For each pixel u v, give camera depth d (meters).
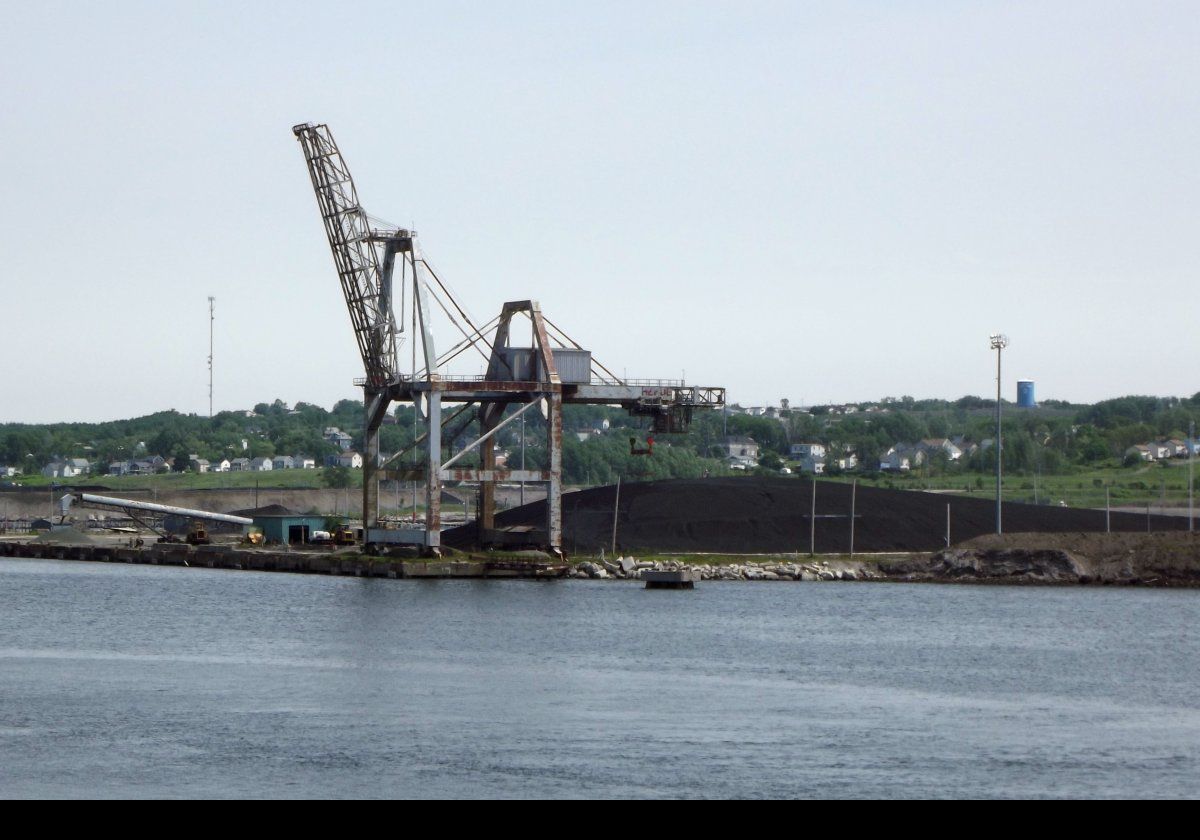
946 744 132.25
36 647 196.00
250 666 177.25
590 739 133.00
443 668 175.88
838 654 191.88
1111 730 139.25
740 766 123.19
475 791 115.56
